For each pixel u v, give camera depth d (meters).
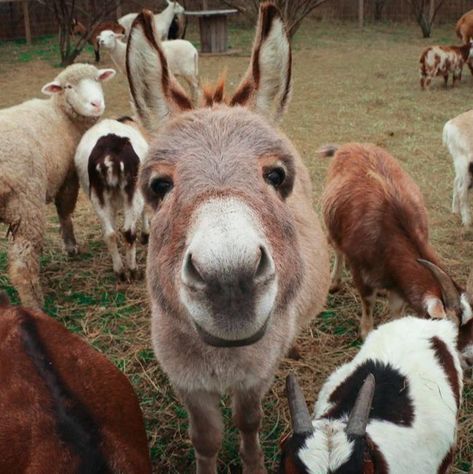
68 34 7.46
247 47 8.62
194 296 0.81
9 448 1.13
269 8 1.18
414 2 9.43
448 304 1.69
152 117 1.20
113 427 1.24
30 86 6.29
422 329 1.59
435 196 3.35
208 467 1.43
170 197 0.95
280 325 1.20
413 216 2.02
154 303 1.20
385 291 2.25
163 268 0.95
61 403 1.18
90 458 1.10
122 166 2.41
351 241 2.05
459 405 1.56
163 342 1.22
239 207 0.83
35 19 9.73
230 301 0.78
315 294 1.53
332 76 6.66
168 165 0.97
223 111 1.06
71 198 2.72
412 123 4.75
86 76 2.71
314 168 3.79
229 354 1.16
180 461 1.67
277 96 1.22
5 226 3.04
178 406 1.86
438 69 5.91
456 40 9.02
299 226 1.43
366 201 2.04
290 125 4.75
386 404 1.37
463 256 2.71
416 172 3.68
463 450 1.69
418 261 1.76
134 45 1.16
